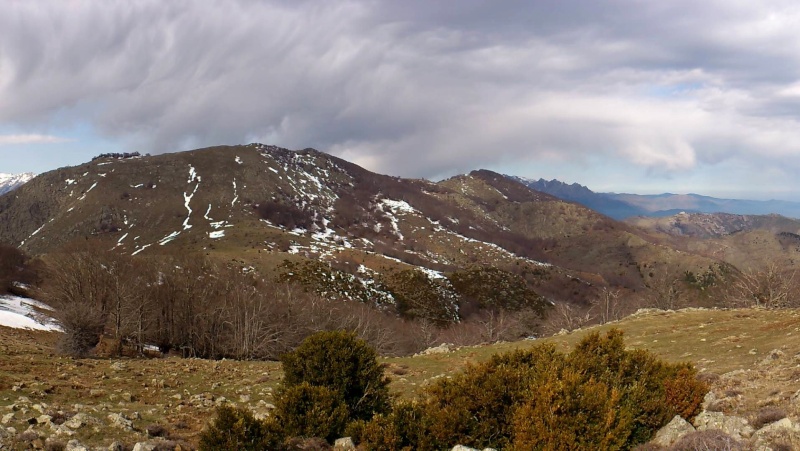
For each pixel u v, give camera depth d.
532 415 11.07
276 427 12.70
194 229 187.00
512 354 15.42
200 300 59.25
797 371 16.11
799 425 10.66
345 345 16.34
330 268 107.88
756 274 56.16
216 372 26.42
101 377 21.31
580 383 11.73
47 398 16.59
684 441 11.23
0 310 45.50
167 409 17.14
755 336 25.36
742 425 12.11
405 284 114.12
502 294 119.31
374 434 12.82
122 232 190.00
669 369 14.62
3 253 67.06
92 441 12.32
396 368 28.03
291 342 62.41
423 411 13.54
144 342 53.97
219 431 12.03
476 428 12.48
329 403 14.27
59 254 56.75
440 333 84.06
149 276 59.44
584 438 10.70
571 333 36.22
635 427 12.73
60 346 29.75
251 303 60.69
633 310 83.88
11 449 11.09
